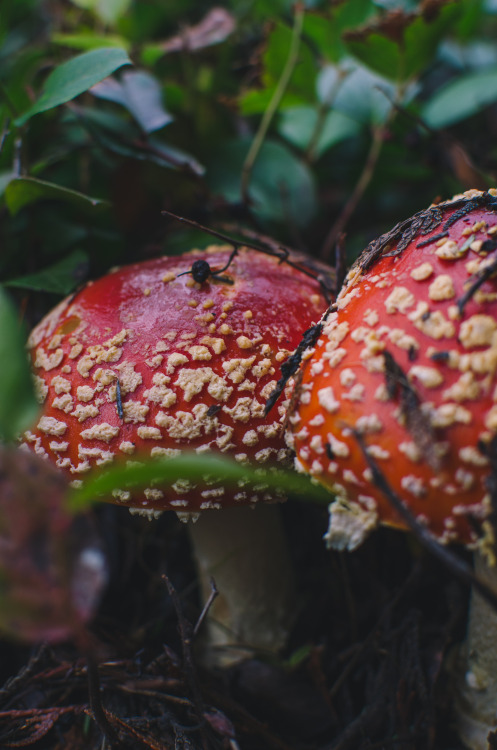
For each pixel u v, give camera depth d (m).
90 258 0.48
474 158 0.52
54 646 0.42
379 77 0.52
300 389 0.37
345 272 0.42
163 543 0.47
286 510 0.49
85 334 0.39
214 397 0.38
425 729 0.40
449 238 0.36
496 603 0.33
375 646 0.42
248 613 0.44
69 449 0.38
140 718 0.39
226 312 0.39
